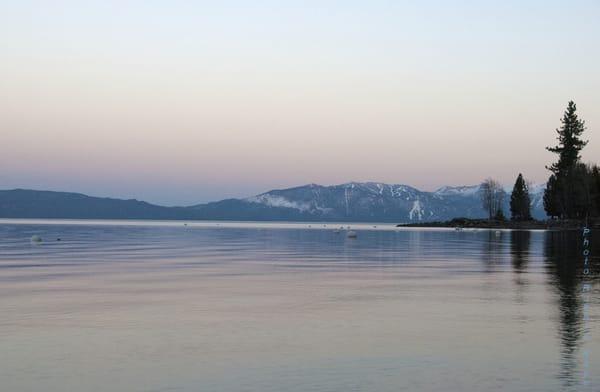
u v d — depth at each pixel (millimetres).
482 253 69875
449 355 18750
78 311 26688
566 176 176125
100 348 19672
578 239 110688
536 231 169625
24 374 16734
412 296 31812
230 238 123000
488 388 15453
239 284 37344
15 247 80125
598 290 34156
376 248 82500
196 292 33344
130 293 32781
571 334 21812
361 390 15289
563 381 16016
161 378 16344
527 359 18266
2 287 35281
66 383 15914
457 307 28016
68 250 73938
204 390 15336
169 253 69125
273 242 103312
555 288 35125
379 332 22234
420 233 167750
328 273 44812
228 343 20422
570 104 178125
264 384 15812
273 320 24625
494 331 22391
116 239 111250
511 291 33781
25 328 22891
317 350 19422
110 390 15352
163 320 24562
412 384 15789
